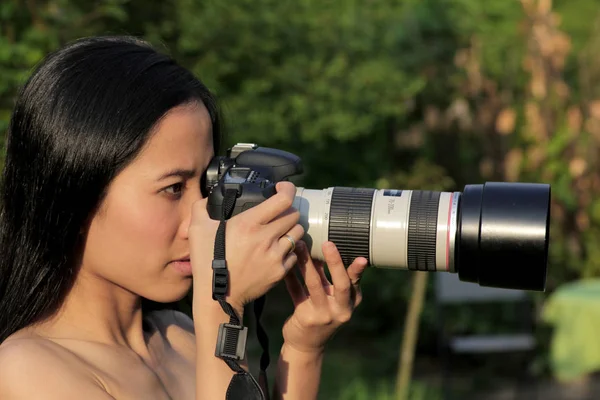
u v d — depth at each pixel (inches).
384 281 322.0
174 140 69.1
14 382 64.9
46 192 68.2
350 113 272.1
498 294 263.9
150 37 209.8
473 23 320.2
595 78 307.4
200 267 69.7
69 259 69.8
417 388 270.5
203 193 74.0
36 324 70.7
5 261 70.4
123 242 68.8
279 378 81.9
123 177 68.1
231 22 237.5
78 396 65.7
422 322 315.6
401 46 314.8
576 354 219.3
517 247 72.6
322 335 80.8
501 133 301.0
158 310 86.7
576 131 283.3
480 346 263.1
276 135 253.6
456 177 318.0
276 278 70.2
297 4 265.9
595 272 288.7
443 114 309.4
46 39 167.3
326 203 77.7
